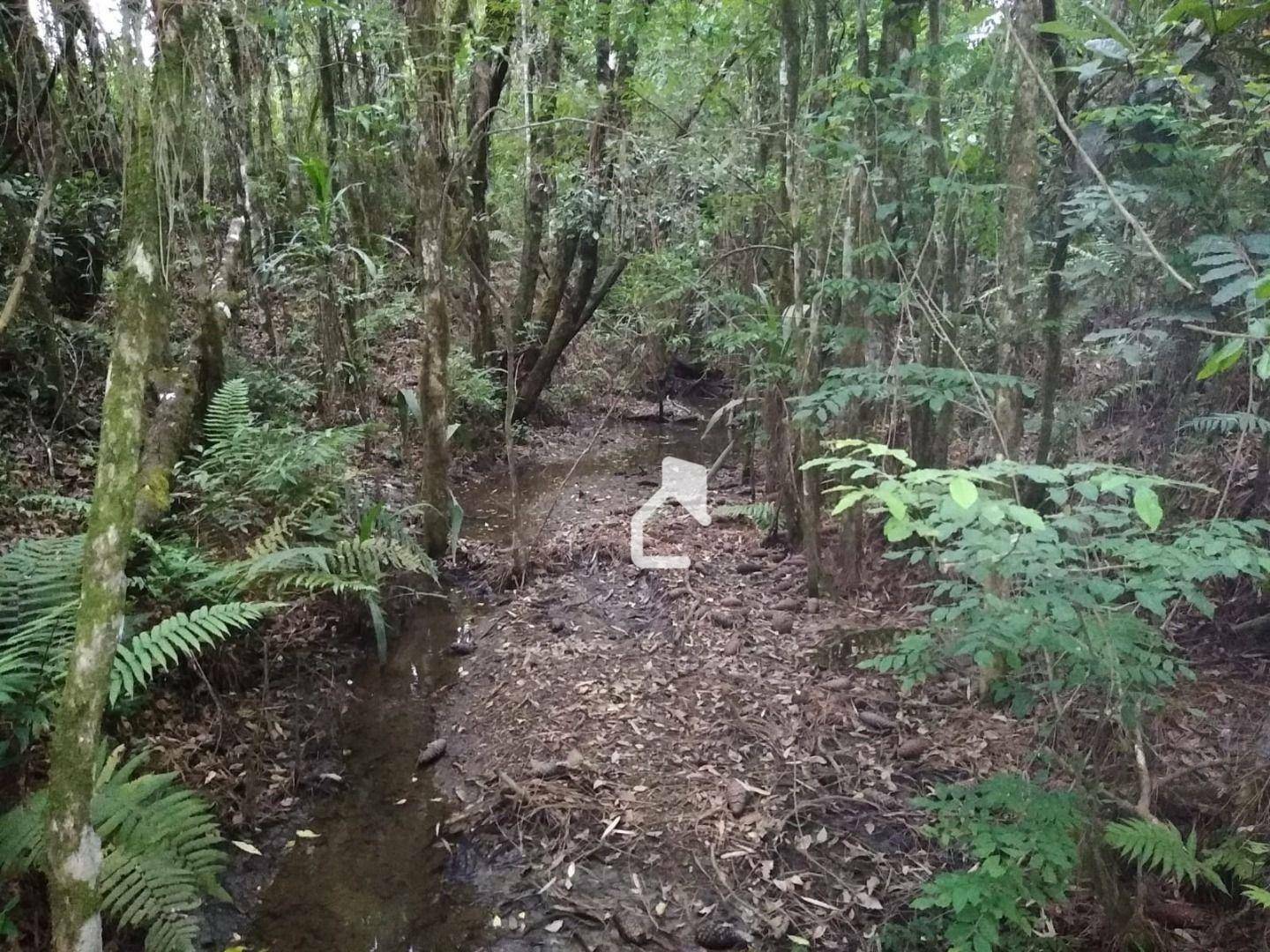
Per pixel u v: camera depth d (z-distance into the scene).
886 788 3.19
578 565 5.14
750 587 4.75
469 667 4.06
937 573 4.22
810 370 4.25
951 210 4.05
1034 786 2.39
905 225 4.56
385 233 8.06
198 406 4.89
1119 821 2.54
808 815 3.07
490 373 7.71
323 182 5.97
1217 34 2.79
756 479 6.57
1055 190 3.55
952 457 5.30
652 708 3.67
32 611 2.79
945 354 4.16
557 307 8.15
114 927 2.42
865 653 3.62
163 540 3.81
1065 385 4.27
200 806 2.56
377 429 5.38
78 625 1.69
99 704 1.71
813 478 4.38
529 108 6.99
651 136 5.89
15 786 2.62
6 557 2.98
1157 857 2.23
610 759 3.35
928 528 1.83
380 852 2.97
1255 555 1.85
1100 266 3.38
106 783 2.50
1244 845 2.49
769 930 2.62
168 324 4.79
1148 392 4.65
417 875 2.88
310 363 6.88
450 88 4.77
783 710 3.64
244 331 7.24
